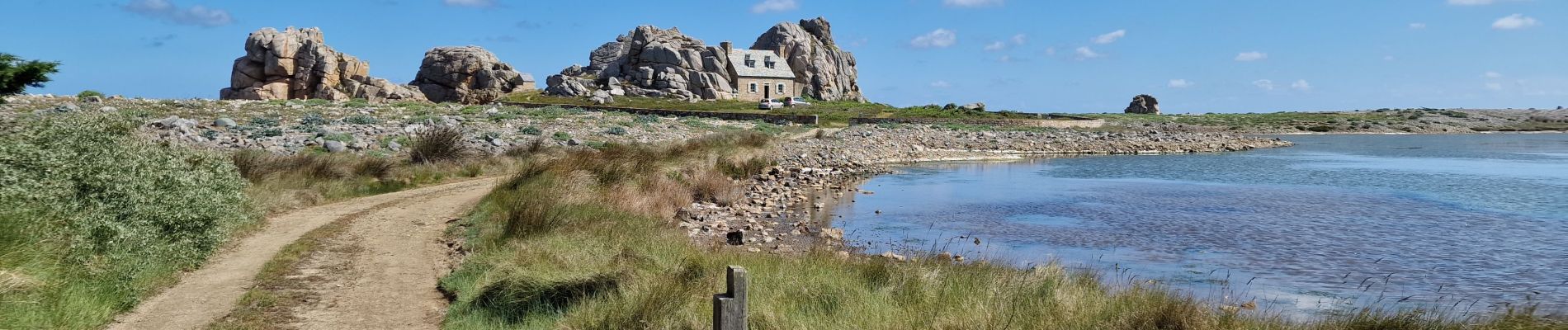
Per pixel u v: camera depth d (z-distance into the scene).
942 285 10.97
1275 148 64.12
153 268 11.02
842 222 21.64
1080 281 12.11
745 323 6.77
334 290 10.97
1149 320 9.22
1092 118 95.50
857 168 39.97
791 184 30.70
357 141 33.00
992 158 50.38
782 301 9.75
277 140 32.41
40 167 11.20
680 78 115.19
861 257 14.99
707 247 15.91
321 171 23.12
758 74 121.25
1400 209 24.61
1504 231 20.06
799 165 37.28
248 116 43.41
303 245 13.96
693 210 21.83
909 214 23.20
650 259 12.22
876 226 21.03
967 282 11.16
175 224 12.43
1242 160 49.09
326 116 46.41
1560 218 22.48
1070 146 58.16
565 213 15.71
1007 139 60.50
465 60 112.31
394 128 39.31
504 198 18.19
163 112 43.06
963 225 21.22
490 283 10.47
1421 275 14.82
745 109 98.75
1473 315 11.35
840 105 113.50
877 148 50.81
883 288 10.70
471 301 10.02
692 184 24.62
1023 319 9.28
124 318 9.27
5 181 10.41
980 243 18.39
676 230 17.14
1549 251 17.27
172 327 9.00
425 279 11.77
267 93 101.50
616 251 12.69
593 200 18.17
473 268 11.70
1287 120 113.19
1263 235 19.50
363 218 17.38
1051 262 14.16
